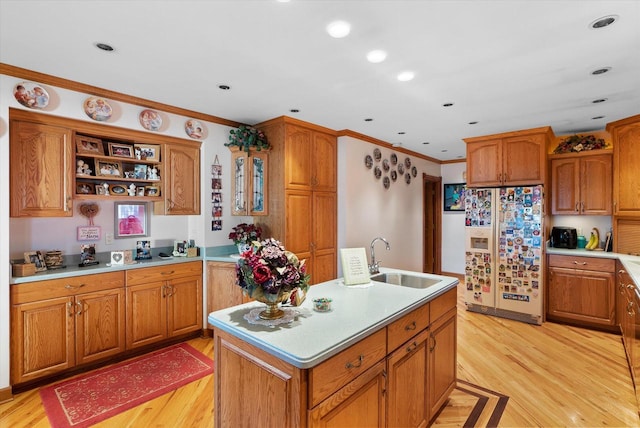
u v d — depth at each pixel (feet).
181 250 11.82
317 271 13.19
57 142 8.91
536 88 9.16
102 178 9.93
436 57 7.38
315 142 13.17
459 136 14.88
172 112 10.96
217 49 7.03
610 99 10.01
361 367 4.90
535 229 13.07
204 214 11.86
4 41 6.70
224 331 5.15
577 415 7.39
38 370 8.29
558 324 13.16
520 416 7.37
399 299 6.47
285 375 4.24
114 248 10.84
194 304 11.60
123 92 9.60
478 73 8.23
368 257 15.21
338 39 6.63
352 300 6.40
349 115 11.78
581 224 14.32
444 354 7.54
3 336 7.76
